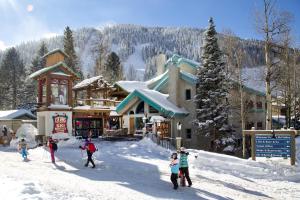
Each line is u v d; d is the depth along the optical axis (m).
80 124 37.66
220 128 32.31
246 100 37.62
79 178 15.73
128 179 15.78
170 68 36.62
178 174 14.64
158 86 39.91
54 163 20.73
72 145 29.66
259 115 41.06
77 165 19.98
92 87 40.56
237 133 37.59
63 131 33.12
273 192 14.36
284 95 43.09
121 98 46.03
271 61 29.22
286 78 39.12
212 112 32.59
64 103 34.53
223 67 33.88
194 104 35.12
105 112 38.69
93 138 35.62
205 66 34.34
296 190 14.88
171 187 14.34
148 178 16.19
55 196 11.39
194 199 12.27
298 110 45.28
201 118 33.59
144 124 34.34
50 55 35.00
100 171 17.97
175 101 35.97
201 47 35.56
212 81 33.25
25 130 35.78
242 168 18.42
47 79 32.81
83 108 36.41
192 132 35.00
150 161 21.39
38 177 15.68
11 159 22.72
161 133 33.53
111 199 11.52
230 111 35.62
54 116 32.62
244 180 16.67
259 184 15.95
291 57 38.78
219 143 32.00
